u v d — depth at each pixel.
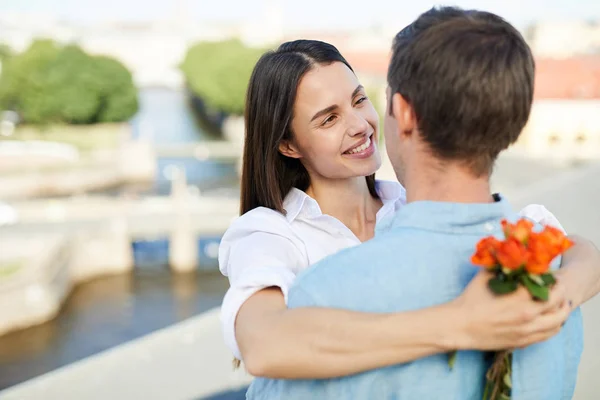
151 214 32.56
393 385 0.99
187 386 2.57
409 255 1.01
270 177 1.45
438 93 0.97
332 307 0.98
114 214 32.59
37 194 40.97
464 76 0.95
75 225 30.98
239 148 52.78
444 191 1.04
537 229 1.15
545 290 0.89
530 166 39.03
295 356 0.94
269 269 1.12
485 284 0.94
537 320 0.91
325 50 1.46
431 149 1.03
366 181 1.68
